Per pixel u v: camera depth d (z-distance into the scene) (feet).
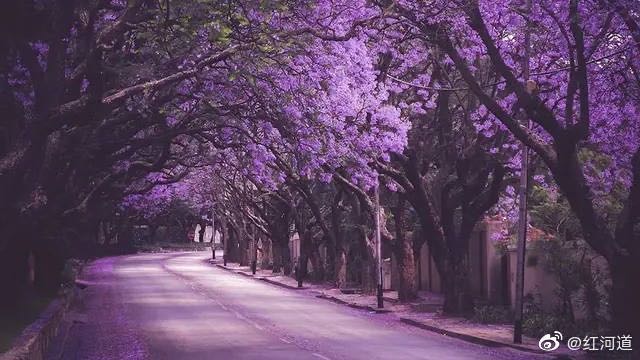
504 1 61.31
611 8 48.85
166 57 57.98
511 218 91.56
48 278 81.61
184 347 57.36
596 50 57.72
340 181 105.40
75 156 49.78
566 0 52.19
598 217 52.75
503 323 75.82
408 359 51.49
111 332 67.92
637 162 51.44
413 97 89.04
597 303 63.31
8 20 38.47
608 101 61.82
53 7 37.70
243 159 92.12
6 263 54.85
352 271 149.18
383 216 107.14
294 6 53.16
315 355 52.85
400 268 103.86
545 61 69.41
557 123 51.31
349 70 68.90
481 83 76.64
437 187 98.99
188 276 181.37
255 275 183.73
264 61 52.11
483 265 102.06
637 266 51.06
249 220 195.31
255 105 67.46
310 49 58.34
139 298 113.29
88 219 85.51
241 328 72.49
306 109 66.44
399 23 61.11
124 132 65.51
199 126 75.72
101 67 39.86
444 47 56.13
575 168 52.34
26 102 56.24
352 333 69.41
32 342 41.16
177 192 196.24
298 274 152.35
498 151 78.28
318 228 161.07
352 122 77.25
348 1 59.93
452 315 83.92
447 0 53.67
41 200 39.75
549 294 74.90
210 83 64.85
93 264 233.76
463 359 51.83
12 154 36.58
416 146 90.07
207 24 46.37
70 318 78.13
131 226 311.27
